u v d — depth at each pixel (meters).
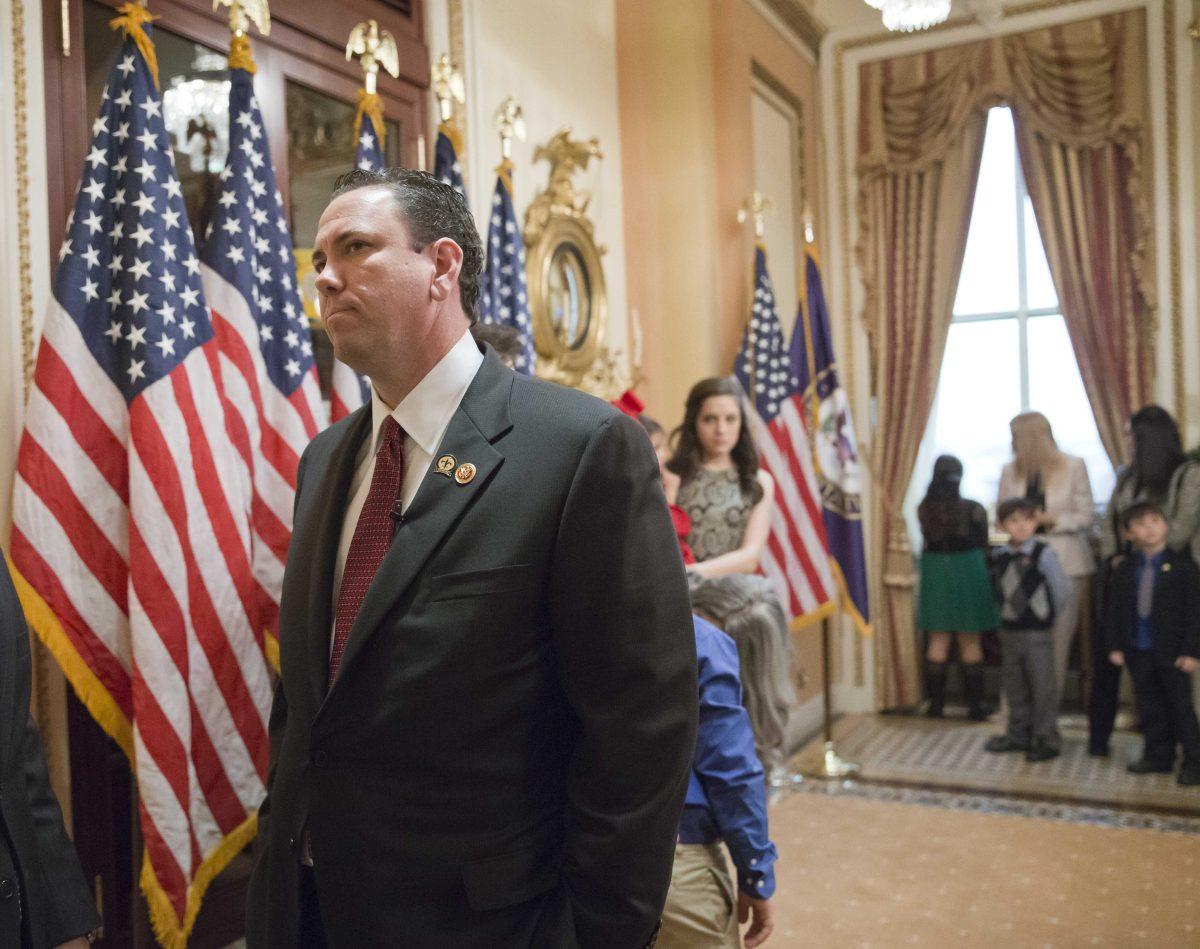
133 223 2.45
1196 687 5.03
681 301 5.30
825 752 5.35
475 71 4.16
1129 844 4.12
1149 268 6.13
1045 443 5.99
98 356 2.41
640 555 1.33
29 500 2.29
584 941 1.31
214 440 2.53
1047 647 5.40
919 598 6.49
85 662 2.32
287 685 1.44
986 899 3.62
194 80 3.00
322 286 1.35
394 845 1.29
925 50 6.56
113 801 2.73
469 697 1.29
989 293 6.72
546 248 4.47
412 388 1.43
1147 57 6.12
